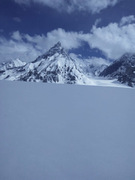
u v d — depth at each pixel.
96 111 8.54
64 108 9.00
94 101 13.10
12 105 8.82
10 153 3.34
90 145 3.93
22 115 6.71
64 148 3.70
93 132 4.94
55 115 7.10
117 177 2.69
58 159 3.19
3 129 4.82
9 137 4.21
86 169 2.88
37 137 4.31
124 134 4.83
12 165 2.90
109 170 2.87
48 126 5.36
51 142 4.01
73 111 8.24
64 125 5.58
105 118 6.92
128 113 8.28
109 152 3.58
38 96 14.25
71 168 2.89
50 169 2.83
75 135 4.61
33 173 2.69
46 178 2.58
